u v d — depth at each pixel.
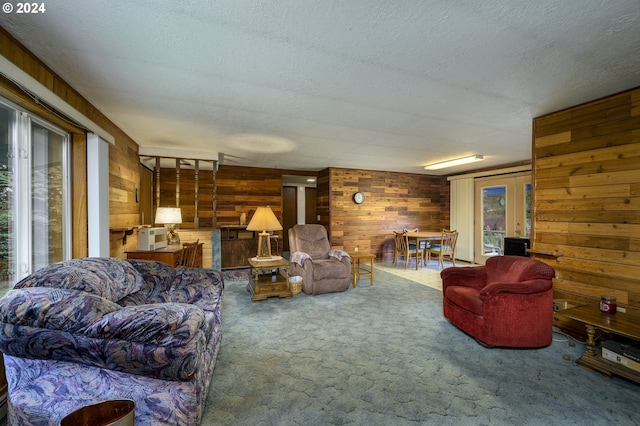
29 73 1.85
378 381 1.94
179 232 4.70
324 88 2.40
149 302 2.08
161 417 1.36
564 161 2.83
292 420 1.57
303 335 2.67
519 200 5.87
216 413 1.61
